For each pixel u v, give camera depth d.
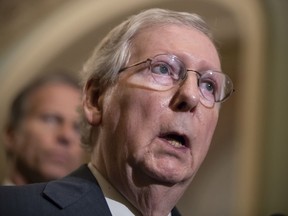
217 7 4.13
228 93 1.60
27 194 1.37
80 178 1.50
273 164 3.63
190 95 1.46
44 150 2.59
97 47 1.73
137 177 1.47
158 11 1.63
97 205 1.40
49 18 5.73
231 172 4.07
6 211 1.31
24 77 5.89
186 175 1.47
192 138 1.48
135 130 1.47
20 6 5.86
